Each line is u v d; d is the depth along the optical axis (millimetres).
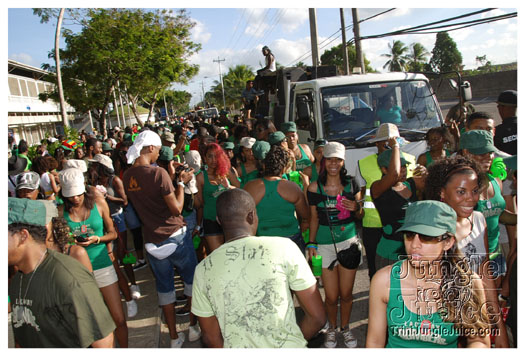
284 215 3420
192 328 3893
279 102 9562
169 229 3566
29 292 2016
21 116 32438
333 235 3445
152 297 4906
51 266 2029
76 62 21781
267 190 3371
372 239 3531
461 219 2596
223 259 2033
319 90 6520
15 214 2000
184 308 4430
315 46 15367
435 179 2586
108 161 5062
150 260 3643
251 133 8047
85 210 3408
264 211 3383
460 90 6273
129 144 6406
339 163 3389
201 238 4898
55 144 12539
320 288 4699
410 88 6641
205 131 7465
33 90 35781
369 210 3510
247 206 2186
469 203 2471
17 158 7633
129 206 5625
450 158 2641
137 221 5684
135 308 4461
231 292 1974
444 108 22703
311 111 6656
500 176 3088
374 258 3578
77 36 21234
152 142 3602
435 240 1912
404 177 3141
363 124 6387
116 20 21828
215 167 3988
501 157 3246
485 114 4055
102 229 3475
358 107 6504
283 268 2033
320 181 3508
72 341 2053
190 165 4891
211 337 2139
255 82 12461
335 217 3457
